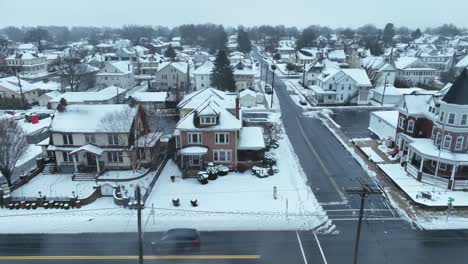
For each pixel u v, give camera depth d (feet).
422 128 145.59
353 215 108.17
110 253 90.48
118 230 100.63
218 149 139.33
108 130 135.23
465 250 91.20
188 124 137.59
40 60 448.65
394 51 526.57
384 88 261.65
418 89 274.36
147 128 153.69
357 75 266.57
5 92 276.00
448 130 125.70
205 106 138.62
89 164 141.38
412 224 103.35
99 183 130.31
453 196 117.39
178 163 145.69
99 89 326.24
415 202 113.80
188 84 318.45
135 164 139.74
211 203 115.34
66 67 350.43
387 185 128.47
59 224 103.65
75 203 112.37
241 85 317.01
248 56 569.64
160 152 156.25
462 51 534.37
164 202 115.96
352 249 91.66
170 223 103.96
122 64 346.74
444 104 126.21
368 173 139.23
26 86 289.33
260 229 100.99
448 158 121.19
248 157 147.02
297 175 136.98
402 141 149.48
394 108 253.24
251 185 128.47
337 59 443.73
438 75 393.29
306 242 94.89
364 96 264.93
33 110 256.52
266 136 171.83
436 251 90.79
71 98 251.80
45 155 149.69
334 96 265.75
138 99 242.58
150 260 87.76
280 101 276.62
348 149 166.30
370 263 85.97
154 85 330.34
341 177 135.44
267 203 115.34
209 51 644.69
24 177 130.82
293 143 175.73
